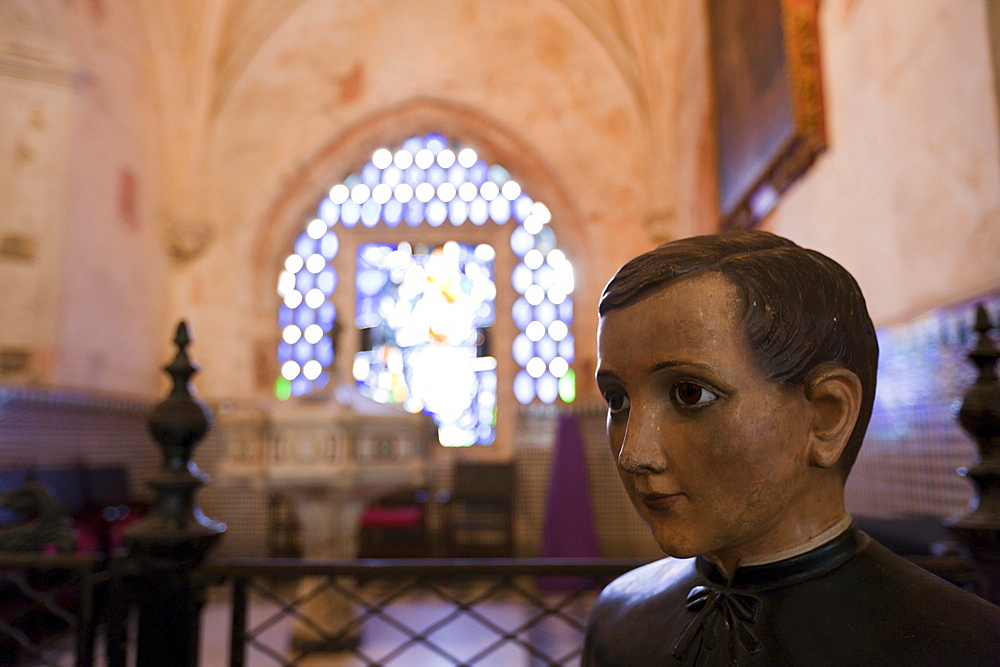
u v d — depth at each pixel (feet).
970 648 1.73
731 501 1.95
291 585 25.63
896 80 11.53
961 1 9.45
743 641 1.96
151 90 30.19
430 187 34.58
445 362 33.47
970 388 5.23
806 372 2.00
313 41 33.60
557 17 33.24
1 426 20.72
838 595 1.95
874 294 12.78
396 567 6.87
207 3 31.19
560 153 32.86
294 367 33.40
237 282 32.19
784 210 17.74
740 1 18.63
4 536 7.83
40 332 22.90
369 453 15.07
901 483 12.22
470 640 17.71
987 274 8.96
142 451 28.84
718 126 21.68
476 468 30.09
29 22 23.38
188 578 5.49
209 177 32.65
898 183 11.60
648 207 32.04
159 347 30.66
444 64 33.58
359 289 34.19
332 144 33.50
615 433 2.20
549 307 33.45
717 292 1.98
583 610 21.33
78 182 24.48
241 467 14.61
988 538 4.79
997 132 8.68
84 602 7.31
